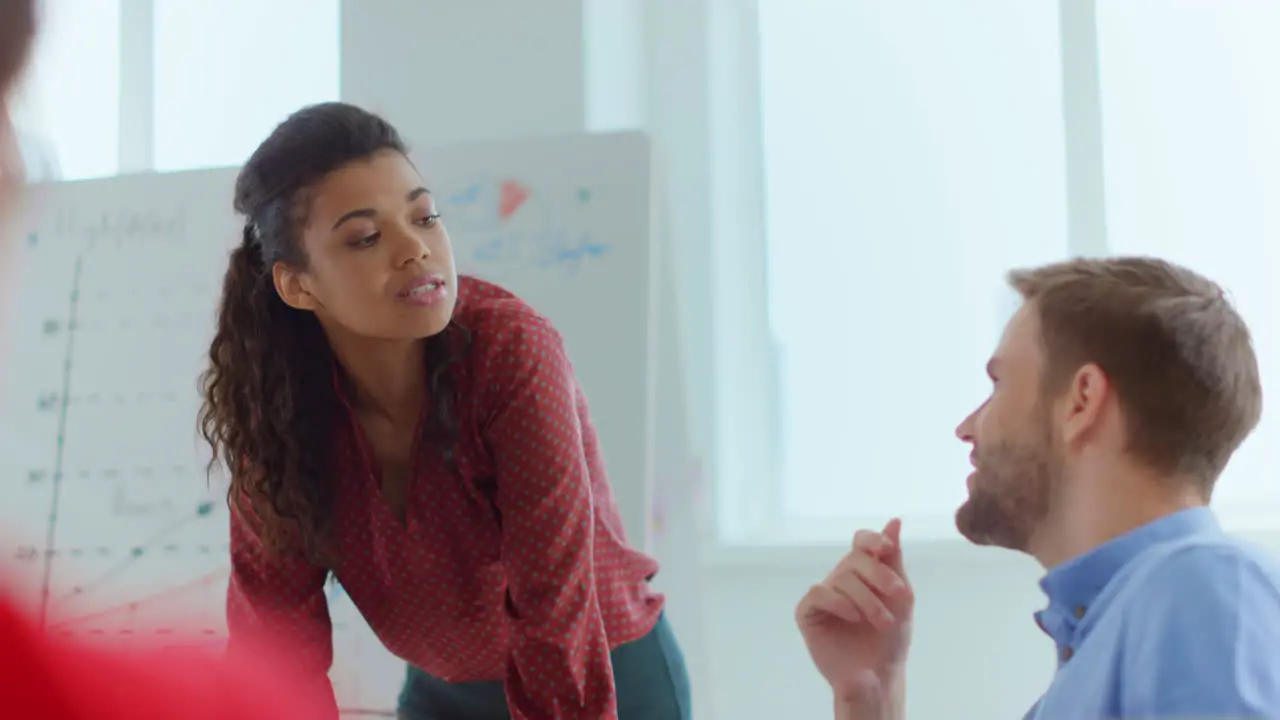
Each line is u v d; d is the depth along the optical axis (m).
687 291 2.32
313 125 1.05
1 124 0.21
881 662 1.06
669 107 2.35
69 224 2.10
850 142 2.31
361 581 1.25
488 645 1.28
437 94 2.17
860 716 1.06
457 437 1.13
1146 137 2.16
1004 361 0.97
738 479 2.32
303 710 0.24
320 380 1.16
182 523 1.99
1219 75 2.13
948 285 2.27
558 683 1.09
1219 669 0.78
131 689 0.21
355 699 1.90
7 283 0.21
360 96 2.21
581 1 2.11
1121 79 2.17
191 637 0.24
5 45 0.21
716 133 2.35
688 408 2.12
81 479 2.04
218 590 1.96
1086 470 0.92
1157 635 0.81
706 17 2.34
